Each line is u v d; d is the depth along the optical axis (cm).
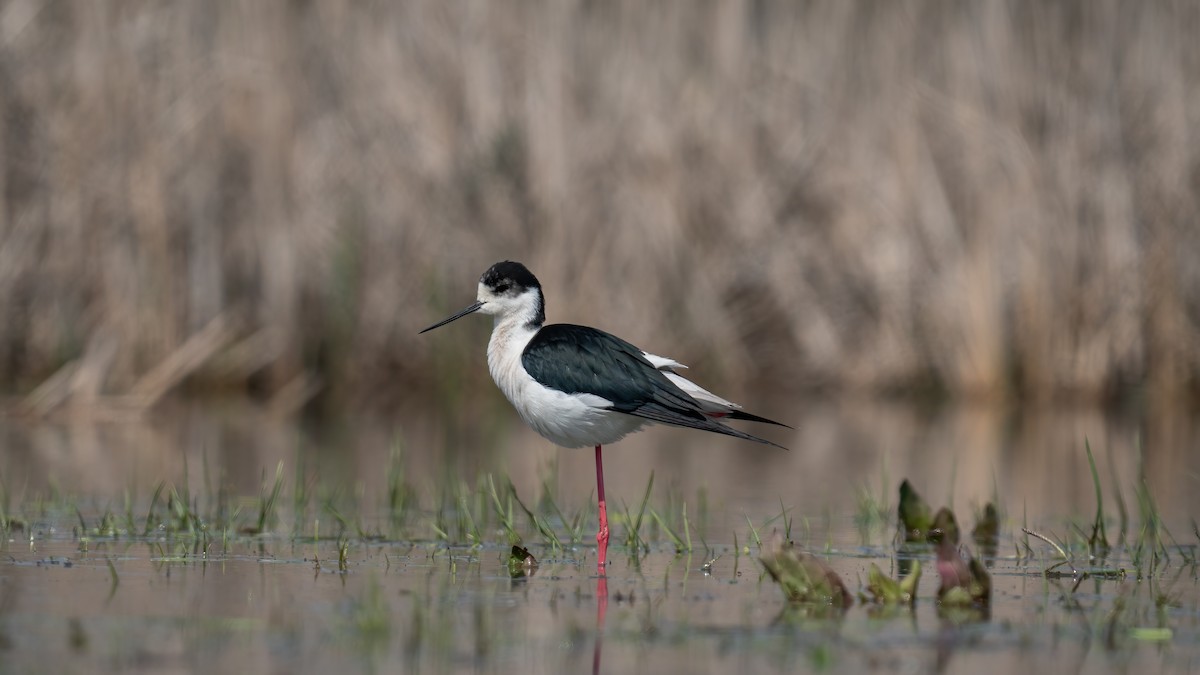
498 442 1459
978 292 1739
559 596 764
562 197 1675
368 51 1700
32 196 1650
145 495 1100
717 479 1251
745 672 615
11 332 1670
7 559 843
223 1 1655
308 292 1727
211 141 1659
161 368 1634
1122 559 905
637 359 913
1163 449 1432
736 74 1753
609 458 1395
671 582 810
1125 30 1727
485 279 970
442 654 633
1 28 1619
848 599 764
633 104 1706
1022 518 1072
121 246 1634
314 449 1360
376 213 1706
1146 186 1742
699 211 1755
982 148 1709
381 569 834
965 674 616
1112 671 623
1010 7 1714
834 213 1777
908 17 1745
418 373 1744
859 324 1814
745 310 1819
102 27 1614
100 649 630
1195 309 1769
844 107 1769
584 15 1720
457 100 1698
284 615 700
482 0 1700
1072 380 1755
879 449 1438
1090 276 1752
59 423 1512
